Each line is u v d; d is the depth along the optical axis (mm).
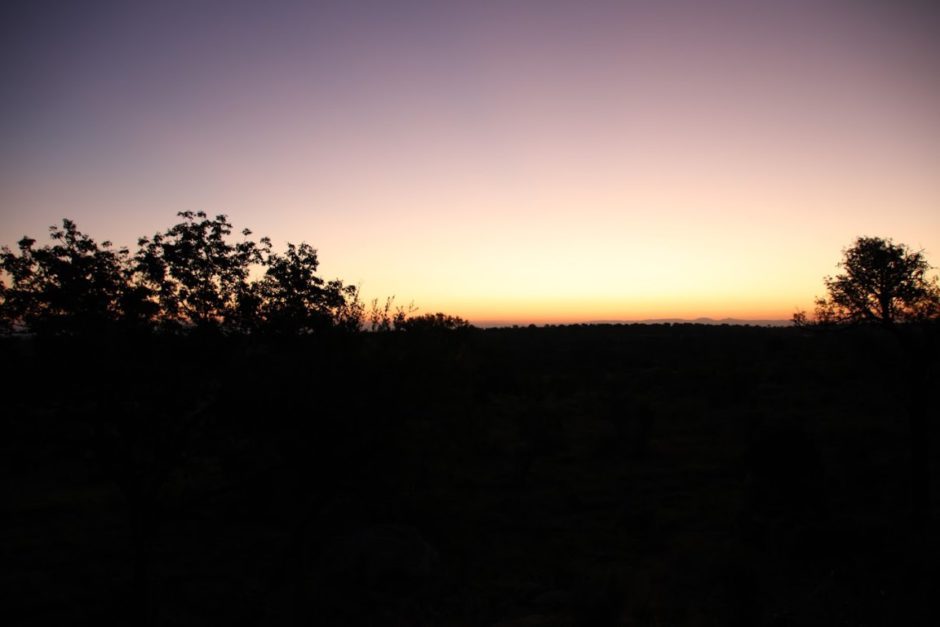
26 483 25375
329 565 15055
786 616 10812
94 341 11320
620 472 26047
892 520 16703
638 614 11289
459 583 14617
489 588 14203
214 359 12383
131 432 12133
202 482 21766
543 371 70438
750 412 35719
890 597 11352
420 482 17875
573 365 72688
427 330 16781
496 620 12242
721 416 38062
